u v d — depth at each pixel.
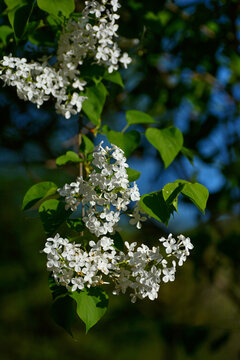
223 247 1.61
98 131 1.06
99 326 4.11
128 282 0.90
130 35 1.21
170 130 1.05
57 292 0.93
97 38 0.98
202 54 1.49
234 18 1.40
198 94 1.67
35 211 1.05
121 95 1.64
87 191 0.89
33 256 4.57
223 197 1.69
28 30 1.05
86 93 1.05
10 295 4.46
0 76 0.95
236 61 1.55
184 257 0.90
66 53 0.98
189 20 1.41
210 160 1.64
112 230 0.89
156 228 1.59
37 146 1.64
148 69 1.59
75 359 4.22
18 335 4.38
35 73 0.97
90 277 0.89
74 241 0.90
